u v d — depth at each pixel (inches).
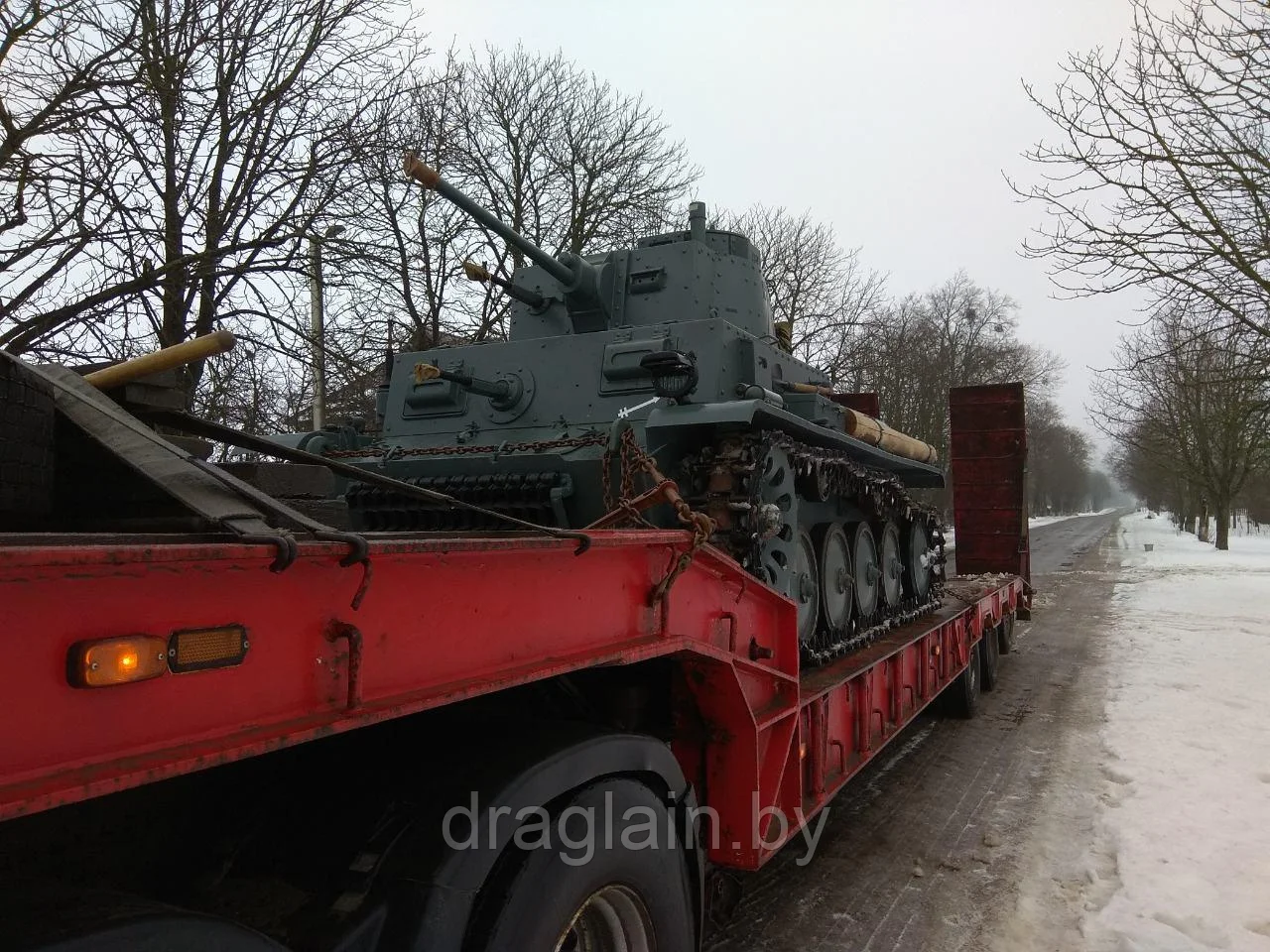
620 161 810.8
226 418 360.2
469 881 75.9
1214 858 178.5
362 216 407.5
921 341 1573.6
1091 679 379.9
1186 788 223.1
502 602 81.0
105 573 49.7
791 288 1181.7
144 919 56.7
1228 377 496.7
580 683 119.8
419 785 83.8
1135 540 1619.1
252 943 63.0
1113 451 2319.1
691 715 133.2
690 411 195.2
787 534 208.7
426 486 214.1
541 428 227.6
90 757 49.2
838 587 249.8
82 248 315.9
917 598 314.0
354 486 221.5
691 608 119.2
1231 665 382.0
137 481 87.5
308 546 60.2
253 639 58.2
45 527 86.7
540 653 86.2
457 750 89.3
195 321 374.9
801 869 185.8
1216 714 298.0
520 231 768.3
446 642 74.4
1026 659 430.3
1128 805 214.8
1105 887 173.8
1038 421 2610.7
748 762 130.3
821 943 154.9
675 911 102.4
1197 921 152.2
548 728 95.2
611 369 225.5
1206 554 1164.5
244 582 57.7
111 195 314.3
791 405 240.5
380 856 78.4
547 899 81.8
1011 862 187.6
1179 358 631.2
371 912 74.7
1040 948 150.7
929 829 208.1
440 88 601.3
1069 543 1549.0
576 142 803.4
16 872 71.2
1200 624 518.9
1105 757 261.7
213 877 82.9
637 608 104.3
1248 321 408.8
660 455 199.2
